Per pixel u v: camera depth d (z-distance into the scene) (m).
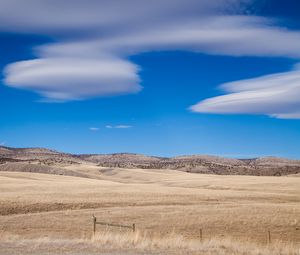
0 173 122.12
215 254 19.47
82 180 114.56
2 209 48.56
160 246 21.23
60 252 18.42
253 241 35.44
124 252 19.02
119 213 47.16
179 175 179.25
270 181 115.94
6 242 21.28
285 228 40.91
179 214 46.50
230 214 46.47
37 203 52.31
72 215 45.81
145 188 78.38
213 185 106.69
